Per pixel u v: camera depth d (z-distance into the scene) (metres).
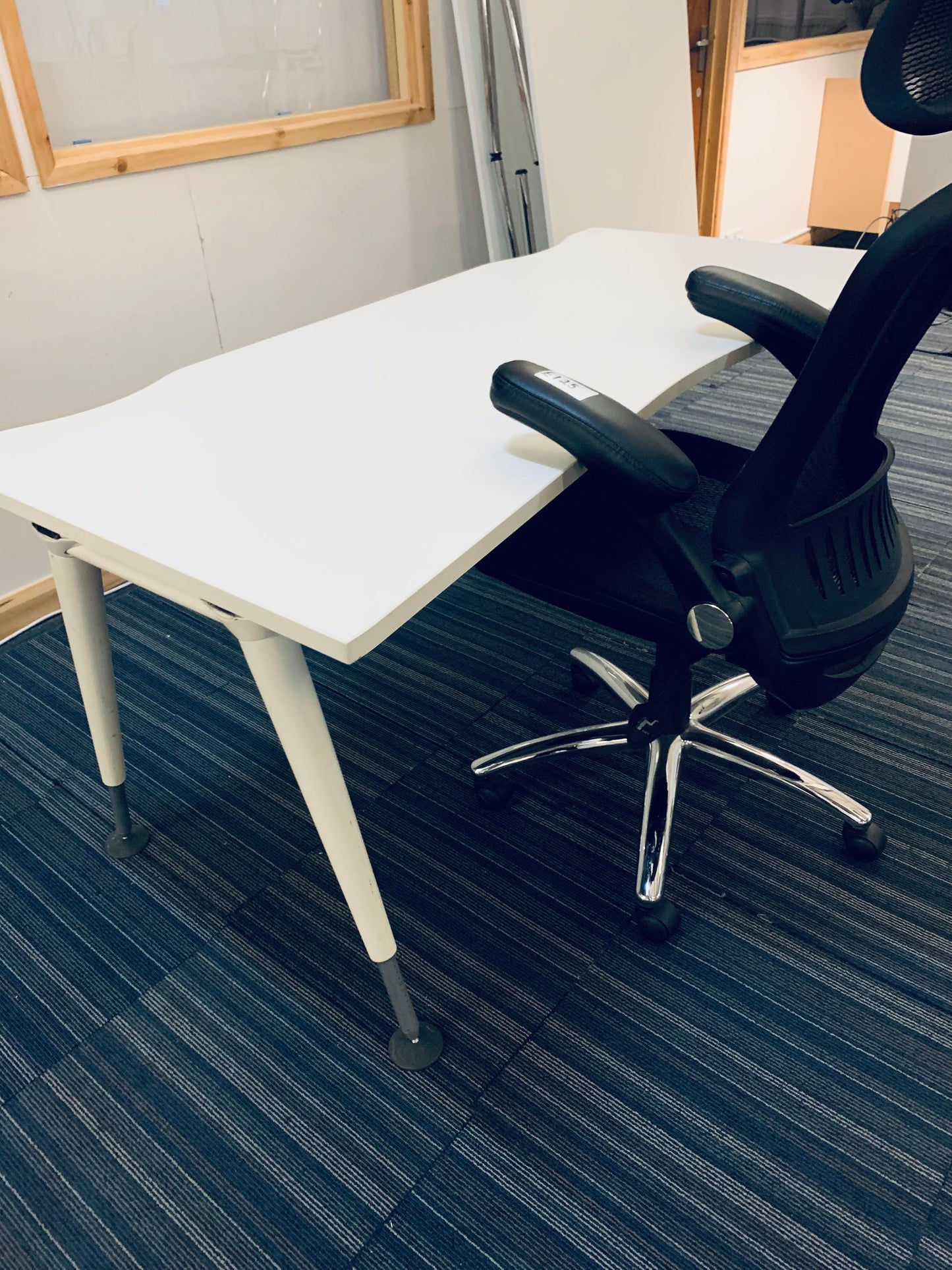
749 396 3.04
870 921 1.39
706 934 1.38
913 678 1.85
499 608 2.17
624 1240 1.05
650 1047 1.24
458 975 1.35
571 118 2.93
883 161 4.42
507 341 1.36
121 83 2.06
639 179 3.29
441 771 1.71
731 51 3.67
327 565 0.85
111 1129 1.19
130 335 2.20
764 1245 1.04
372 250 2.71
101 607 1.30
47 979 1.38
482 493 0.96
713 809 1.59
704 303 1.31
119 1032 1.30
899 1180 1.09
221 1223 1.09
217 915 1.46
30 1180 1.14
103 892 1.51
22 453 1.11
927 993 1.29
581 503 1.34
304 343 1.41
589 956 1.37
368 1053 1.26
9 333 1.98
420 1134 1.16
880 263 0.78
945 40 0.88
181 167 2.16
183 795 1.69
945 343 3.37
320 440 1.09
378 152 2.60
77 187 1.99
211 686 1.96
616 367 1.24
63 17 1.92
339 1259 1.05
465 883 1.49
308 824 1.62
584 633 2.07
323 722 0.98
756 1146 1.13
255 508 0.96
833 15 4.33
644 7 3.10
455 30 2.67
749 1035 1.25
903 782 1.61
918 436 2.71
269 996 1.34
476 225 3.02
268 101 2.35
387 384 1.24
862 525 1.08
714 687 1.67
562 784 1.66
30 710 1.92
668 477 0.94
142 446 1.11
